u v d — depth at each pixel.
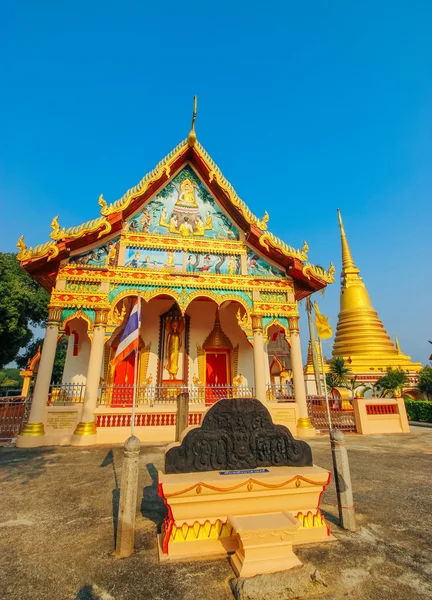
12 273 26.95
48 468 8.34
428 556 4.00
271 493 4.31
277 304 15.31
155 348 17.62
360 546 4.23
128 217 15.24
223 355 18.44
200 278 14.86
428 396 31.94
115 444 11.82
